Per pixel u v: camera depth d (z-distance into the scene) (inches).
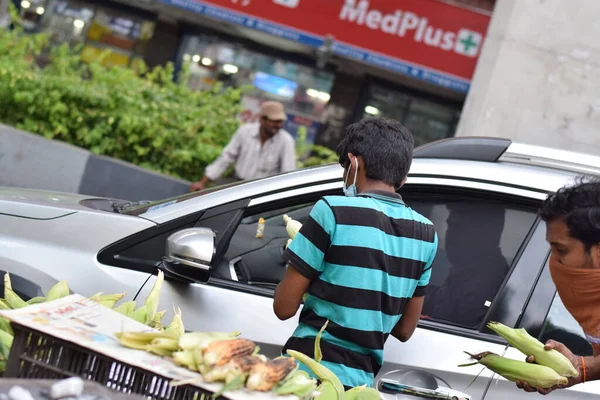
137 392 86.6
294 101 507.8
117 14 506.0
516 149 158.9
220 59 507.2
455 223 154.1
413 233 125.4
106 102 360.2
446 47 455.2
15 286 149.5
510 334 121.0
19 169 342.3
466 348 144.9
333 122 507.5
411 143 129.0
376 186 127.0
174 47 505.7
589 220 111.0
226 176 335.0
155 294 118.0
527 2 331.6
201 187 326.0
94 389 75.4
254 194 156.7
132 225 154.8
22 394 70.0
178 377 82.5
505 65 333.7
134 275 151.3
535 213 153.3
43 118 362.6
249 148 319.6
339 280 121.5
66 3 507.5
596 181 114.0
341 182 156.4
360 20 457.4
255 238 155.5
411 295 127.3
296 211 156.7
